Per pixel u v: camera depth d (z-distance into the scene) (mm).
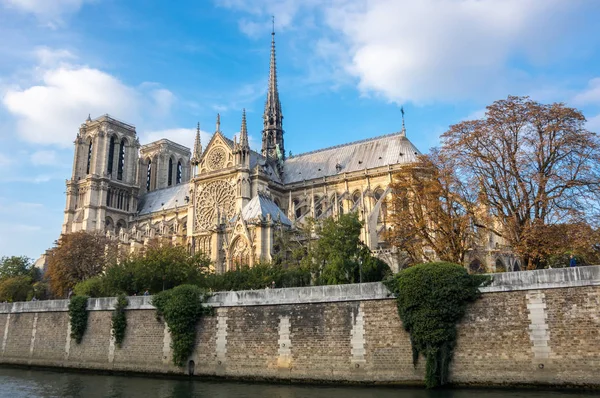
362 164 114438
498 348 35188
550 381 33469
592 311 33156
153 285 64562
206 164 117312
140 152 185500
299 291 42250
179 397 36688
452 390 34719
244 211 85188
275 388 38781
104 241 107438
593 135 46312
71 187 158375
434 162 55906
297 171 125750
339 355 39562
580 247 43688
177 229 130250
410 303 37312
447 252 52594
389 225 84312
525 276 35438
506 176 48625
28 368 56719
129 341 49625
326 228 64750
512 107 48875
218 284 63812
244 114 113375
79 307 54219
